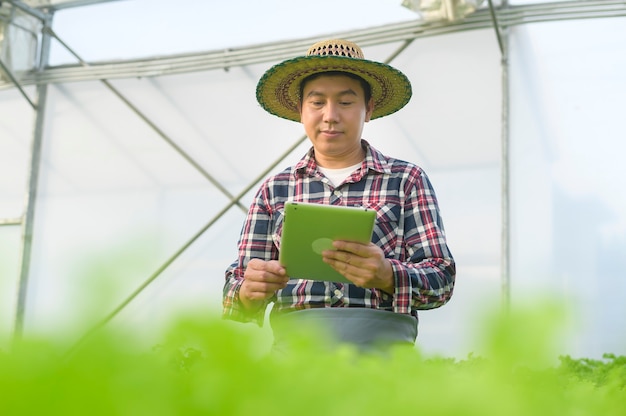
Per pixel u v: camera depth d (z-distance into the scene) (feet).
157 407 0.79
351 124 7.23
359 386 0.89
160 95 27.30
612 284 21.21
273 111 8.75
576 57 22.62
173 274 26.05
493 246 22.61
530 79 22.84
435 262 6.63
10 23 27.25
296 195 7.19
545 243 22.02
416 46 24.23
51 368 0.78
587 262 21.61
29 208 28.19
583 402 1.25
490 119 23.29
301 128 25.82
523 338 0.85
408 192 6.97
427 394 0.85
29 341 0.80
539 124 22.61
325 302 6.49
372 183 7.01
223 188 26.14
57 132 28.37
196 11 26.53
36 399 0.76
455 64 23.75
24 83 28.58
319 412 0.82
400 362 1.13
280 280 6.15
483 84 23.41
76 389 0.77
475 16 23.15
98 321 0.82
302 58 7.26
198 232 25.89
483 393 0.84
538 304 0.86
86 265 0.81
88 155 27.94
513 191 22.61
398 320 6.19
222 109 26.63
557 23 22.79
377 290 6.54
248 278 6.24
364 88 7.73
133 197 27.32
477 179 23.16
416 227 6.85
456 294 22.67
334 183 7.20
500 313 0.87
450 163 23.54
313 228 5.78
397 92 8.06
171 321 0.90
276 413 0.81
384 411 0.82
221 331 0.89
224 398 0.82
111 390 0.78
